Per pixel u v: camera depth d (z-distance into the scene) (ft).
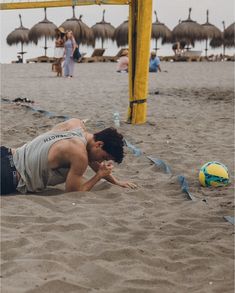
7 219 13.96
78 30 168.55
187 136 28.14
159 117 35.29
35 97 46.42
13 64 138.10
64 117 32.86
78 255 11.64
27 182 16.19
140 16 29.78
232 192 17.67
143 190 17.44
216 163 18.66
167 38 187.01
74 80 69.51
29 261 11.09
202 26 189.26
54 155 16.06
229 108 41.22
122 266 11.28
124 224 14.16
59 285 10.05
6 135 26.20
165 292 10.12
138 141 26.14
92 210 15.05
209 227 14.16
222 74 91.35
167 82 70.33
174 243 12.83
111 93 51.47
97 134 16.43
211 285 10.50
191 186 18.47
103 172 16.79
